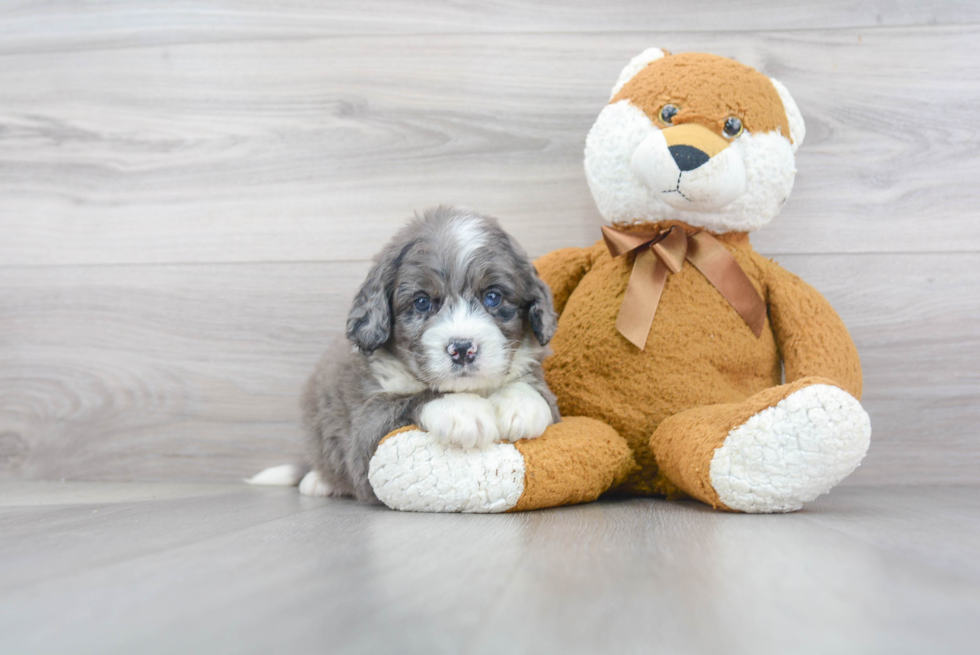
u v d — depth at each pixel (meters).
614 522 1.67
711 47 2.76
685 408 2.16
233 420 2.90
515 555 1.28
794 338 2.25
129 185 2.97
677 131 2.15
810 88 2.74
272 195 2.92
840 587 1.07
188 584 1.10
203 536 1.51
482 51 2.84
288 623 0.91
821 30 2.73
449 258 1.98
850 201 2.72
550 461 1.88
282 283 2.91
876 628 0.89
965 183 2.70
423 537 1.47
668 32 2.78
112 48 2.98
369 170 2.88
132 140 2.97
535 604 0.98
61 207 2.99
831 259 2.73
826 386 1.79
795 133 2.36
